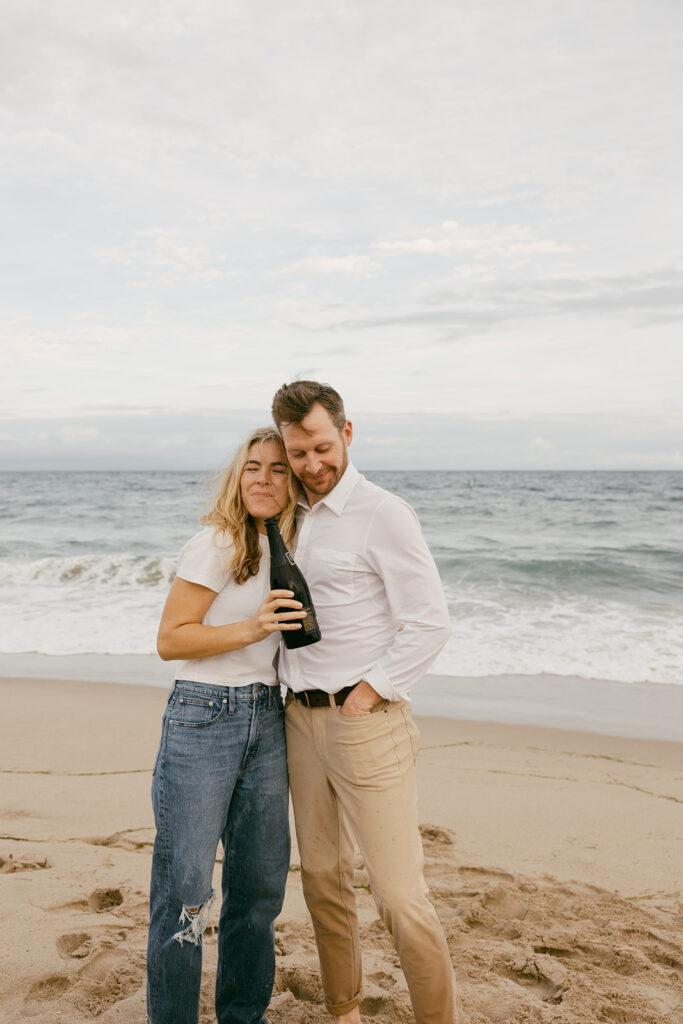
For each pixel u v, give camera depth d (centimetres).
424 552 230
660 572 1383
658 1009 259
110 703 673
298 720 237
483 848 407
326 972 243
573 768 537
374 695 223
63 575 1360
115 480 6009
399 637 225
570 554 1634
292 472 237
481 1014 255
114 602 1149
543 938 311
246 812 232
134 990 264
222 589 231
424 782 508
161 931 216
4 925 308
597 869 385
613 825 441
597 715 660
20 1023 247
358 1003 250
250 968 238
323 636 232
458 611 1084
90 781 490
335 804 238
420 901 222
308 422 222
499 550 1725
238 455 235
